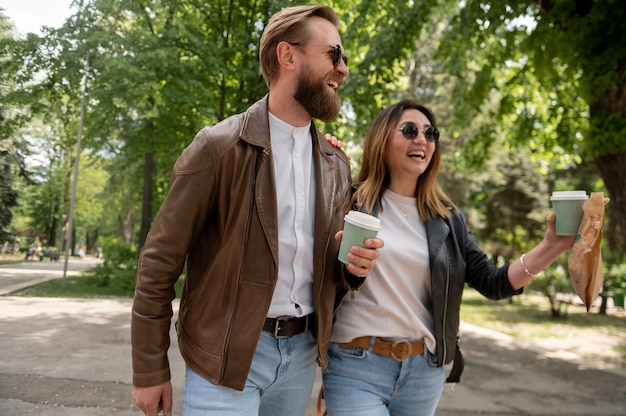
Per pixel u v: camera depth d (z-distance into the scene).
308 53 1.65
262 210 1.59
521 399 5.30
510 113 9.77
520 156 18.25
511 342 9.21
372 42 8.31
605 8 5.80
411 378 2.05
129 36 11.44
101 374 5.04
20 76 9.34
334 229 1.83
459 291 2.20
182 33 12.26
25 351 5.80
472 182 19.98
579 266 1.89
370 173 2.28
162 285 1.55
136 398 1.55
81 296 11.54
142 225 15.59
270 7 12.41
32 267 21.56
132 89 11.23
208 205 1.57
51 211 35.34
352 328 2.05
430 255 2.14
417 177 2.28
